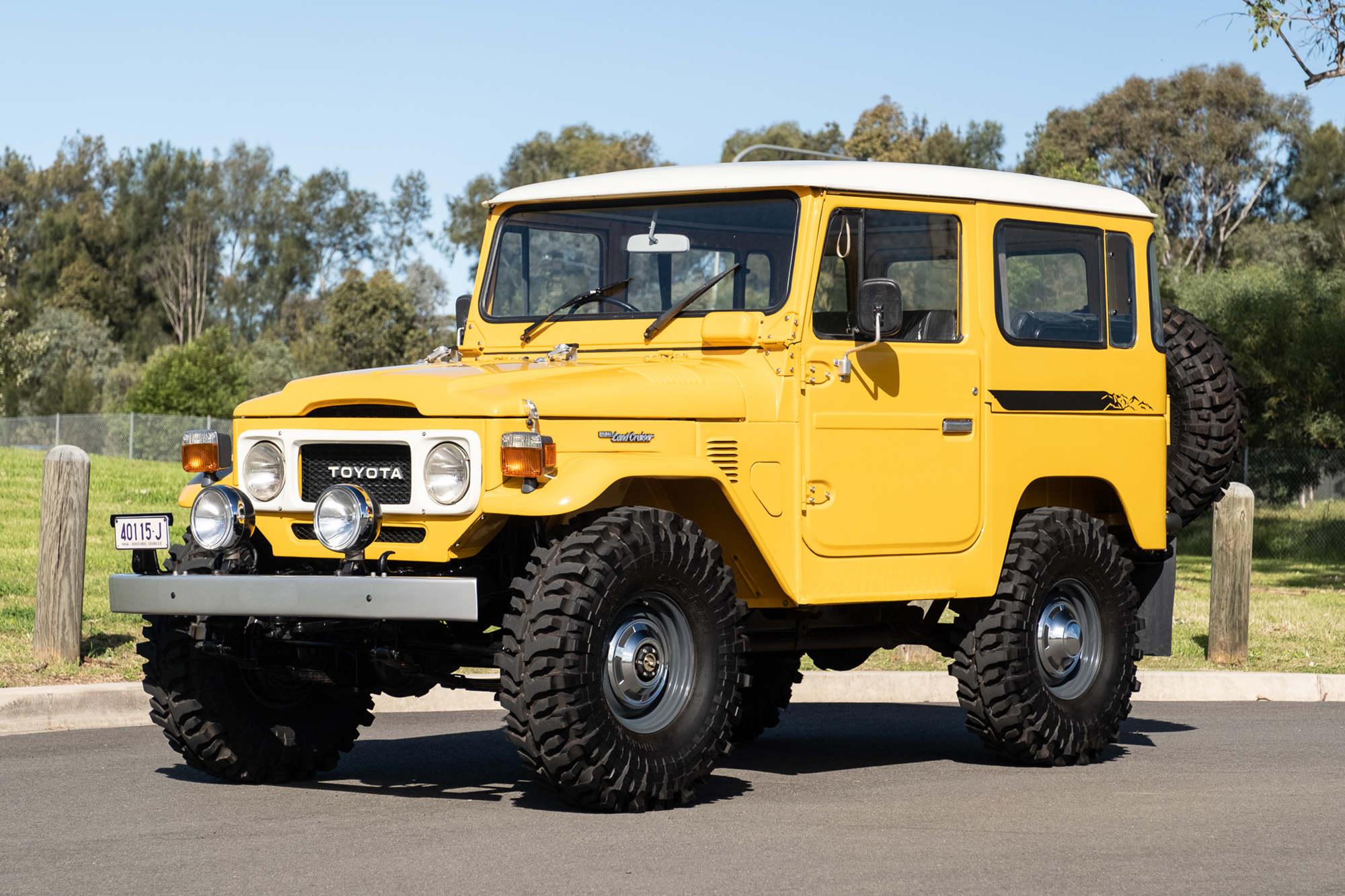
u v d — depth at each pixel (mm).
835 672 10906
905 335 7383
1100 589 8078
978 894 4992
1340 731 9203
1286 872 5352
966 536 7535
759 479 6836
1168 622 8812
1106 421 8172
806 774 7566
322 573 6758
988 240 7680
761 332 6996
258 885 5086
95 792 6902
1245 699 10961
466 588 5855
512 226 7883
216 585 6289
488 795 6867
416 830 5984
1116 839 5883
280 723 7199
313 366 83250
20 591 12477
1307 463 29516
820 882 5129
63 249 106250
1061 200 8031
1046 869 5348
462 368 6953
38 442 48219
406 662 6531
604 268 7539
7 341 57094
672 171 7527
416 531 6441
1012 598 7676
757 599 7109
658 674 6410
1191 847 5742
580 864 5367
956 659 7840
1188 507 9039
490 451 6223
